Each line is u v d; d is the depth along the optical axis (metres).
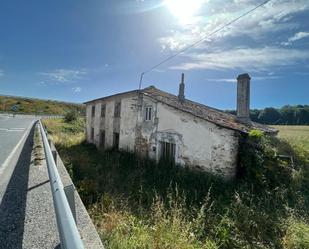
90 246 2.42
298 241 4.99
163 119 11.88
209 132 9.87
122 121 15.27
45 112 80.19
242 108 13.29
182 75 15.70
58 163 5.89
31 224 3.14
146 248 3.53
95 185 6.45
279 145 10.28
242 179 8.91
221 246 4.92
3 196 4.12
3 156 7.87
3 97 87.12
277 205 6.91
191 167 10.41
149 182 8.88
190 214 5.88
